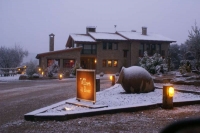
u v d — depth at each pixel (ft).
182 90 48.37
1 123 27.58
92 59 156.97
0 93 55.11
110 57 158.40
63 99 44.86
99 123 25.77
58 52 134.72
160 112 30.86
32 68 102.58
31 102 42.04
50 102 41.75
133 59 159.94
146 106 32.22
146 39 161.07
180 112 30.76
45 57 131.95
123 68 48.65
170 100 32.78
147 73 48.93
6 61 150.00
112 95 44.98
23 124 26.27
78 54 139.33
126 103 36.19
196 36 75.25
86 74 35.81
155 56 101.50
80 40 150.51
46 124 25.80
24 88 64.90
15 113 33.14
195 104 36.04
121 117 28.30
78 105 35.06
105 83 77.15
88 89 35.50
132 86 47.65
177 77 70.33
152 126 24.53
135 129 23.57
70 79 100.17
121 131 22.99
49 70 106.73
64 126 24.84
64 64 136.98
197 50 74.43
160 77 76.89
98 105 33.63
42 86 69.82
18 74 124.06
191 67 77.97
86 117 28.25
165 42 166.61
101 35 161.58
